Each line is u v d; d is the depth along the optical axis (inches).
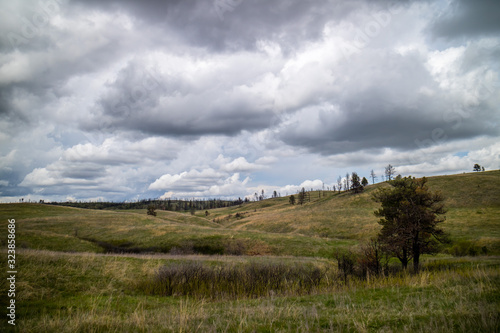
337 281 510.9
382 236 978.7
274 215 3521.2
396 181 1071.0
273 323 213.2
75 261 568.4
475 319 178.7
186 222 3319.4
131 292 482.0
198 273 531.2
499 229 1747.0
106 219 2266.2
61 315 299.9
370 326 193.3
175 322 228.8
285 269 577.3
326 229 2356.1
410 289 321.4
